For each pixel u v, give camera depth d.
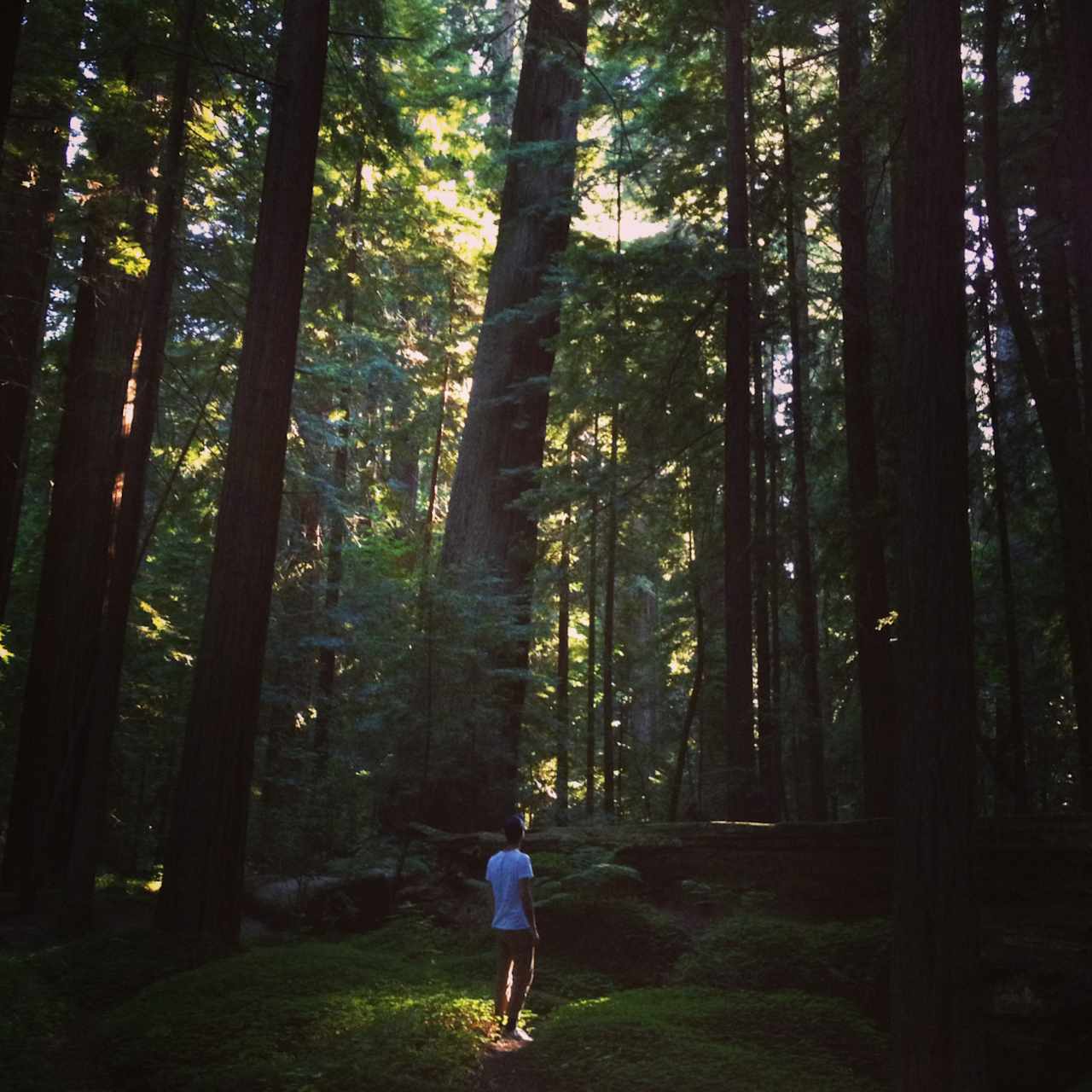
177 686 17.97
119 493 15.53
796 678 19.86
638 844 11.62
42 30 11.36
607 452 21.83
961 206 7.12
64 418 15.53
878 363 15.31
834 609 18.80
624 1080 6.62
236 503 10.95
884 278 15.41
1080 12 8.98
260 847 14.62
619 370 16.16
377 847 13.49
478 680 14.52
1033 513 16.22
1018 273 13.45
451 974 9.77
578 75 18.09
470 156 23.88
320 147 17.92
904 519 6.78
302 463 18.77
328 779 14.09
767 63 17.97
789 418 18.61
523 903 8.02
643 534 22.50
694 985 9.09
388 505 24.88
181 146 12.75
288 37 11.87
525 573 17.66
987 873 9.41
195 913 10.14
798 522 15.75
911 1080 5.98
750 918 10.00
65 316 18.00
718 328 16.50
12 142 12.36
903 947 6.20
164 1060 7.11
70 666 14.89
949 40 7.33
